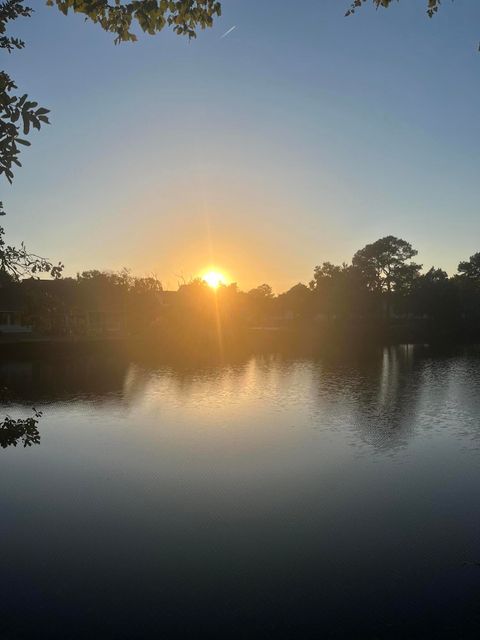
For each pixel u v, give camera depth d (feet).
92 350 158.20
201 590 23.15
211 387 83.71
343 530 29.14
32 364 119.75
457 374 98.32
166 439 49.60
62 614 21.38
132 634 20.13
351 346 180.65
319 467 40.52
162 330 205.36
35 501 33.76
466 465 40.70
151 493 35.12
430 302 265.34
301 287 338.54
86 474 39.27
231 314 253.65
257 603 22.07
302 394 75.87
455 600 22.08
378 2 19.92
